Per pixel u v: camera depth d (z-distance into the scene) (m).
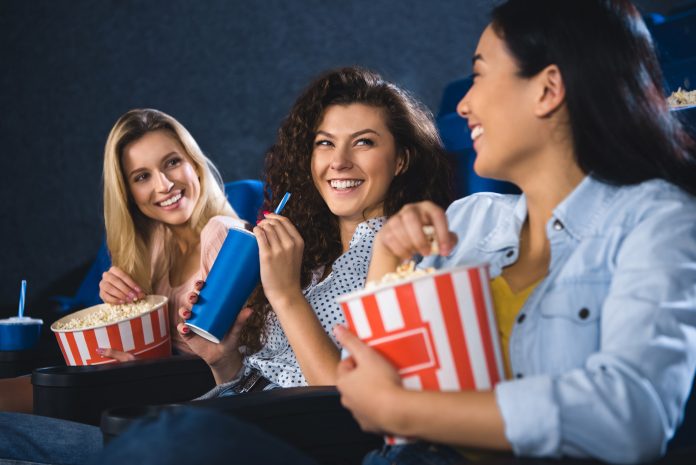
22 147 3.28
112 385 1.45
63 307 2.43
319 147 1.47
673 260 0.81
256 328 1.46
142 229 1.96
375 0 3.18
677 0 2.90
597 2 0.91
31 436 1.27
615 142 0.90
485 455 0.88
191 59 3.26
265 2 3.23
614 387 0.74
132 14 3.25
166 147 1.91
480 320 0.81
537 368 0.88
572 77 0.90
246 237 1.35
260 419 1.02
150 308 1.60
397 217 0.93
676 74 1.41
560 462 0.73
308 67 3.22
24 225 3.28
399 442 0.86
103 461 0.78
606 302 0.83
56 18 3.27
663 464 0.72
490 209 1.09
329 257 1.50
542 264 0.96
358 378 0.80
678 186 0.91
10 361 1.80
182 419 0.80
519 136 0.93
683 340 0.78
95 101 3.26
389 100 1.47
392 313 0.80
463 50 3.13
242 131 3.24
